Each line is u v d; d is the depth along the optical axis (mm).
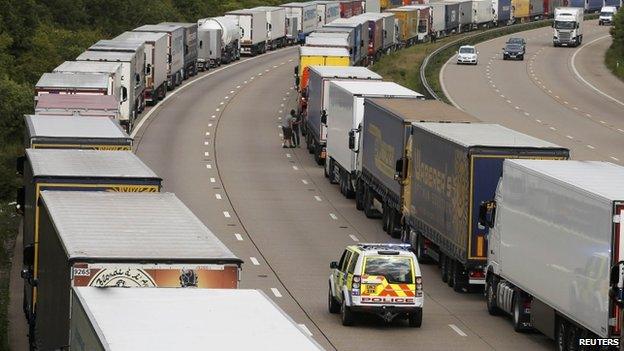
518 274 78062
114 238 50875
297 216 126062
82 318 39469
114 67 162250
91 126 96188
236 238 112375
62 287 48250
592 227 65750
